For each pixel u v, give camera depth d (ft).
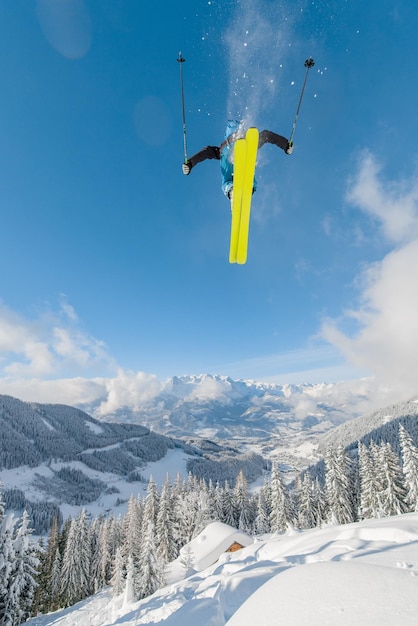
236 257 19.51
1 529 78.59
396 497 103.96
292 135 17.62
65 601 138.72
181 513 143.43
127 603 35.12
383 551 15.99
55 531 168.66
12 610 77.36
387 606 8.04
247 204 18.34
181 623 15.43
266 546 32.78
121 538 168.66
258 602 10.57
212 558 96.58
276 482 133.18
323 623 8.09
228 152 18.71
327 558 18.62
